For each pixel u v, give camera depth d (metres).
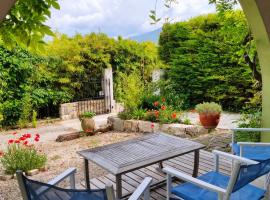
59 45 8.91
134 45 10.30
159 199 2.83
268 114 3.54
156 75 10.20
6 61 7.34
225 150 4.56
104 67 9.85
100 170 4.10
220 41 8.45
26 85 7.86
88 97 9.62
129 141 3.11
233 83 8.52
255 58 4.16
